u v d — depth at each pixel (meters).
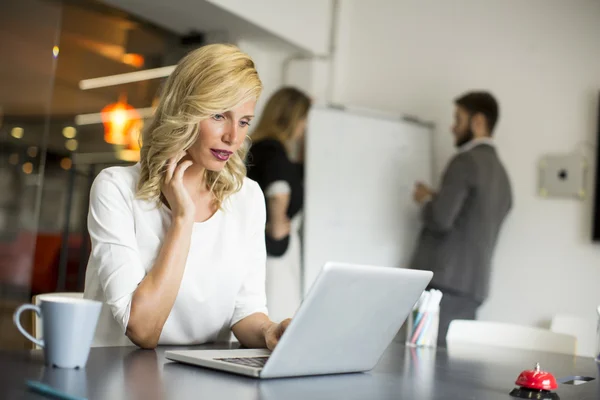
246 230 1.53
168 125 1.36
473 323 2.33
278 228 3.86
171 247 1.33
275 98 3.93
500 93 4.02
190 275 1.43
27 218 3.54
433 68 4.29
